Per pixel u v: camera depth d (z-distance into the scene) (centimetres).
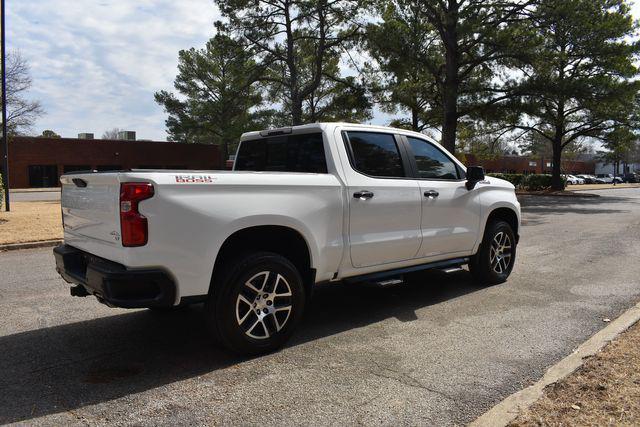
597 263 832
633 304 574
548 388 347
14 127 3080
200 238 380
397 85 2645
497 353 425
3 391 354
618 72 2456
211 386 363
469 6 2322
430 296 614
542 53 2209
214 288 400
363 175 501
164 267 368
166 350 436
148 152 4994
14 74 2952
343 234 477
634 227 1402
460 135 3459
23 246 998
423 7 2422
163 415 321
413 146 568
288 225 430
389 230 519
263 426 308
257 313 416
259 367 398
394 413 323
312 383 368
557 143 3831
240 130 4112
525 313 539
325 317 531
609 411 312
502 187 679
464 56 2608
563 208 2227
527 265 813
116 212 370
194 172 388
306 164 511
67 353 429
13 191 3891
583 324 501
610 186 6097
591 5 2216
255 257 411
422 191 549
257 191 415
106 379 375
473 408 329
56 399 342
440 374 382
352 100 2931
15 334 478
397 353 427
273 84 3550
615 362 387
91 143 4700
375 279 516
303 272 470
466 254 623
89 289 407
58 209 1755
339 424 310
